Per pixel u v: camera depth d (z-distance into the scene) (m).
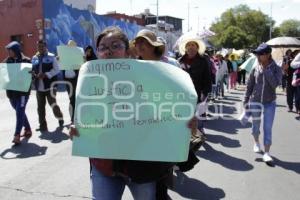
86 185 5.35
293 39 25.84
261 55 6.49
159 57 3.39
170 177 3.13
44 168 6.07
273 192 5.29
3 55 26.64
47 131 8.86
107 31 2.85
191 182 5.59
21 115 7.54
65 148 7.32
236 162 6.66
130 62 2.71
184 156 2.68
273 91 6.65
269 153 7.30
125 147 2.72
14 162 6.39
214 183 5.58
